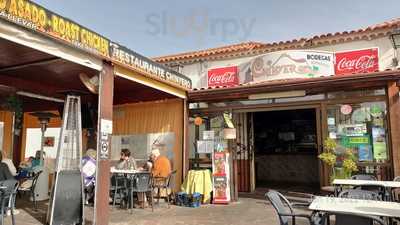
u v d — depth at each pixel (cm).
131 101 952
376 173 716
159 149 930
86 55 544
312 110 1250
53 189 570
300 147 1259
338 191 571
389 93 704
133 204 793
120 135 997
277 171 1294
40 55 574
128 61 640
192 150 916
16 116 993
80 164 594
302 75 945
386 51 939
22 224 585
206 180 828
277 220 625
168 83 798
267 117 1329
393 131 691
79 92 622
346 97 770
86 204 773
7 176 615
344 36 987
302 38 1052
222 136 881
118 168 827
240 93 846
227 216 666
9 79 739
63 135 593
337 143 768
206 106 921
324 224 353
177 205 797
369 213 310
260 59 1009
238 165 1007
